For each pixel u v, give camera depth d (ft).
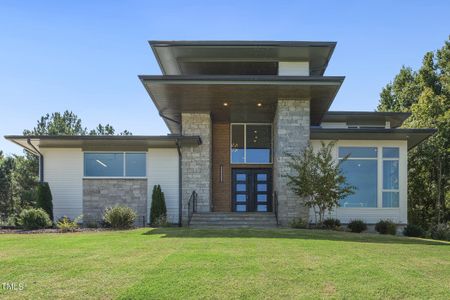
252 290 22.47
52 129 113.50
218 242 36.76
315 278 24.59
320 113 70.59
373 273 25.79
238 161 72.18
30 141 61.98
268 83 54.85
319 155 57.88
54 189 63.93
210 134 67.62
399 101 127.44
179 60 64.03
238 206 71.36
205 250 32.48
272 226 58.90
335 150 62.75
